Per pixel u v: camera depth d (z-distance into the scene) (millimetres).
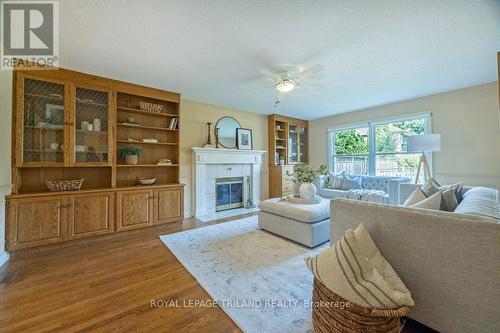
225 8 1712
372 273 1209
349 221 1664
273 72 2891
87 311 1523
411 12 1765
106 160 3170
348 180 4668
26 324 1395
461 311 1150
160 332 1341
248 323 1418
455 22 1888
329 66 2732
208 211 4434
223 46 2268
